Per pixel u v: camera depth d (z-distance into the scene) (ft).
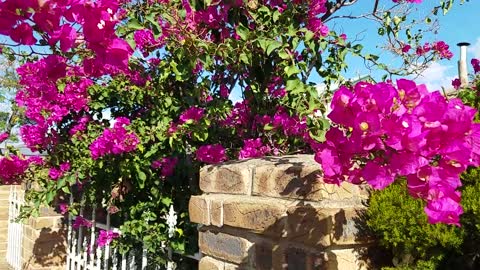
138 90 13.82
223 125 11.70
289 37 8.85
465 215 5.49
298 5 9.01
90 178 14.43
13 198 23.91
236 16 9.39
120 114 15.60
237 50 8.77
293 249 6.24
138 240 12.94
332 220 5.70
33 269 18.69
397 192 5.84
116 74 13.60
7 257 24.38
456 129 4.02
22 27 4.65
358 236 5.90
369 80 10.07
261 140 11.02
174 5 8.85
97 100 15.20
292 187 6.37
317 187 5.93
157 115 13.01
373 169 4.27
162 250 11.87
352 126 4.29
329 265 5.74
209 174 8.32
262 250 6.85
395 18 10.31
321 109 7.95
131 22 7.70
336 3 10.14
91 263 15.79
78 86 14.67
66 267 18.57
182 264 12.00
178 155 12.28
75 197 17.92
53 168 15.07
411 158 4.06
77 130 14.85
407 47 11.59
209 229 8.13
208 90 11.61
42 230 18.78
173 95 12.70
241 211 7.16
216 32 9.70
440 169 4.19
